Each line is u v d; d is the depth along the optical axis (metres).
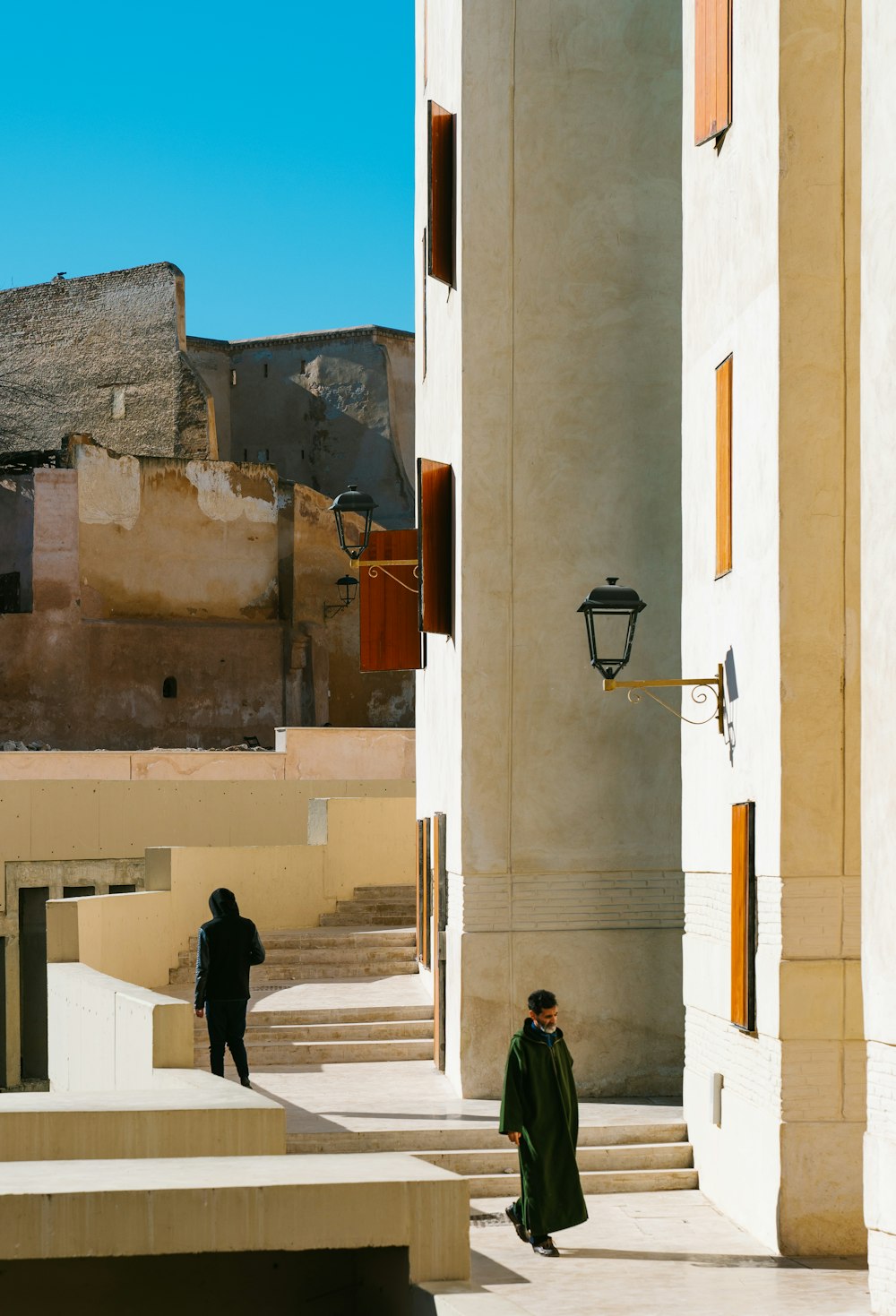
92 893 22.70
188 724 40.25
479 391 14.19
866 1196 8.15
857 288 10.18
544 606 14.12
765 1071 10.36
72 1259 6.64
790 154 10.15
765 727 10.34
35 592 38.31
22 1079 21.91
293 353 54.03
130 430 46.72
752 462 10.63
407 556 16.58
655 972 13.98
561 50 14.34
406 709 45.16
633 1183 11.94
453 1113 12.93
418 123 19.88
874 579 8.11
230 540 41.78
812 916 10.08
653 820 14.05
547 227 14.30
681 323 14.33
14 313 49.03
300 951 19.20
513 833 13.97
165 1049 10.45
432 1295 6.03
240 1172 6.61
